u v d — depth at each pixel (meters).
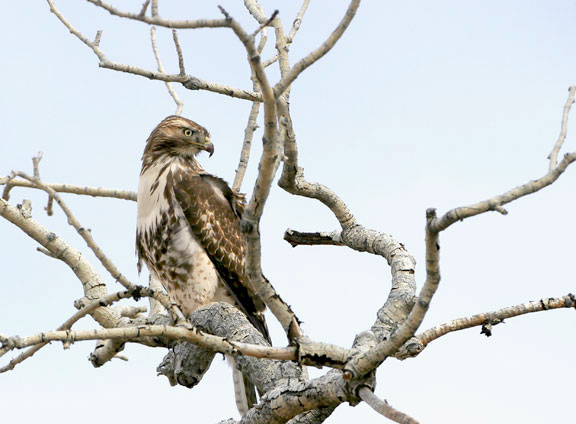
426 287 7.00
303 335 8.05
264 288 7.90
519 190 6.43
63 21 9.11
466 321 9.54
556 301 9.51
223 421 9.80
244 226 7.42
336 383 7.96
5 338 6.79
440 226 6.50
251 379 9.80
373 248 11.52
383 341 7.55
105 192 12.71
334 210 11.83
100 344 11.10
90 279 11.19
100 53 9.18
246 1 10.23
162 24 6.61
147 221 14.68
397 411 7.21
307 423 9.19
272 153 7.02
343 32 7.10
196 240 14.43
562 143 6.91
